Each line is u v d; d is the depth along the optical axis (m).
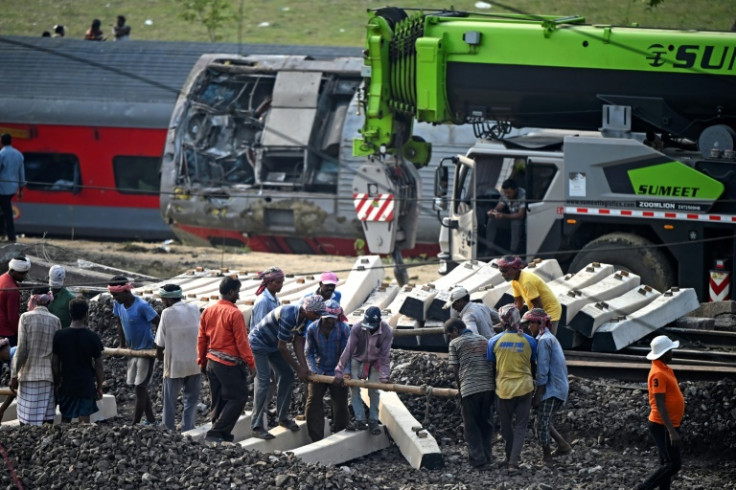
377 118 66.31
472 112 63.72
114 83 96.06
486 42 61.94
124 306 44.06
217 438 41.28
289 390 43.78
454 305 44.22
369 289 58.88
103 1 162.88
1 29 148.00
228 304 41.38
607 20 113.50
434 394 42.50
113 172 94.81
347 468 39.34
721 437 45.34
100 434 37.66
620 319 52.28
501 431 42.00
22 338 41.28
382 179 67.88
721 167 57.19
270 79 93.31
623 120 59.69
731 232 57.25
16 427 39.53
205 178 90.88
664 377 37.69
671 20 111.19
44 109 95.44
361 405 43.81
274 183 88.12
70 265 69.06
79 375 41.62
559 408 43.47
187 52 98.19
